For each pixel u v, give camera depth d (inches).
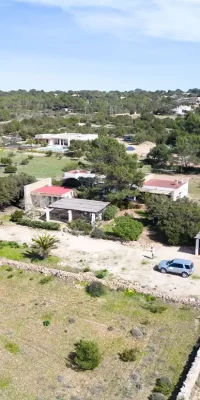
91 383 1000.2
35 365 1070.4
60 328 1233.4
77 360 1048.8
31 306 1360.7
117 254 1774.1
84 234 2021.4
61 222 2209.6
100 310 1330.0
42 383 1000.2
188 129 4576.8
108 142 2501.2
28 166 3996.1
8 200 2385.6
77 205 2215.8
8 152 4879.4
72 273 1539.1
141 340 1170.6
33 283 1515.7
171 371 1040.2
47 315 1302.9
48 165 4037.9
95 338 1181.7
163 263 1589.6
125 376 1023.0
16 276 1569.9
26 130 6058.1
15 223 2210.9
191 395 940.0
